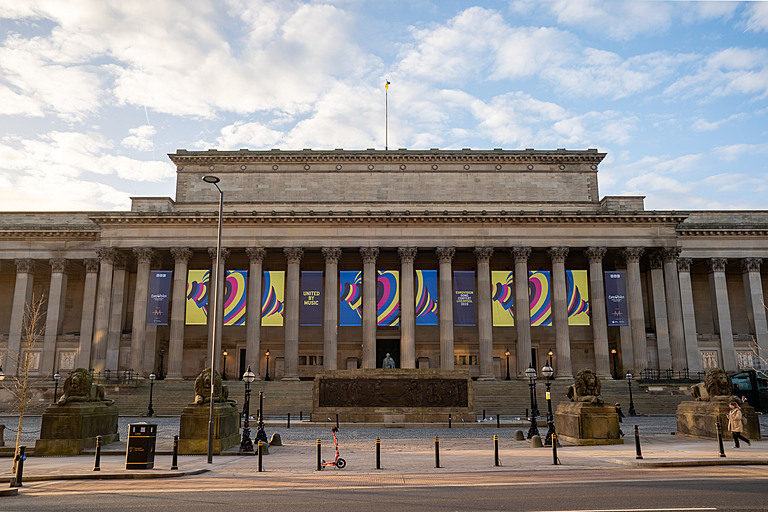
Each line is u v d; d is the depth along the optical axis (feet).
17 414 208.74
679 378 236.22
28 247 270.05
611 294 241.14
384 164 283.18
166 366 273.13
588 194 281.13
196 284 245.86
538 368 276.41
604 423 110.52
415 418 164.86
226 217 252.42
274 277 249.14
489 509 52.80
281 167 283.38
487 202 264.72
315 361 279.69
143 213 252.01
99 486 69.87
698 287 290.56
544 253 284.41
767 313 260.01
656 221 253.85
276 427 157.89
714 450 95.61
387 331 279.28
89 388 110.73
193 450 103.76
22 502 59.21
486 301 250.16
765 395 201.67
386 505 55.57
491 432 143.43
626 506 53.01
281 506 55.72
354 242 255.09
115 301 256.32
